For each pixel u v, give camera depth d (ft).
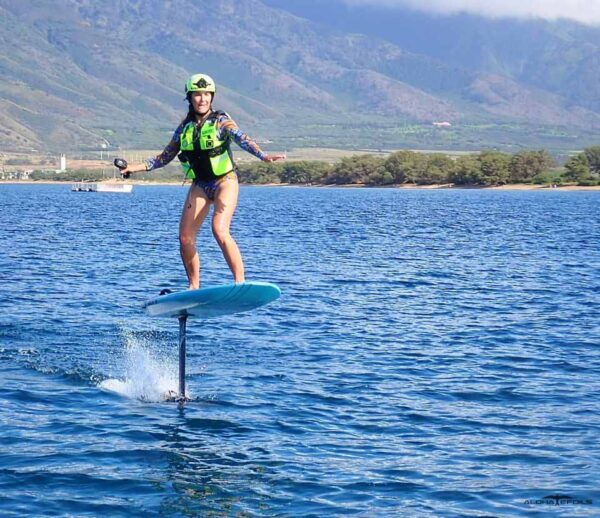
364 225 232.32
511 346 67.21
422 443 43.73
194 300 43.11
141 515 34.99
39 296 87.20
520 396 52.44
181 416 47.42
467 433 45.29
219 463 40.63
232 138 41.73
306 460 41.19
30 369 56.34
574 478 39.04
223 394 51.88
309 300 88.53
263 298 43.14
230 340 67.67
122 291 93.04
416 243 169.78
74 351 62.13
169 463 40.47
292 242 165.37
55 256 129.18
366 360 61.46
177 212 311.47
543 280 110.22
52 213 285.84
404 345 67.00
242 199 482.69
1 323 71.61
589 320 79.51
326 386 54.13
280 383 54.65
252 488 37.81
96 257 128.77
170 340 67.31
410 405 50.21
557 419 47.75
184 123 42.24
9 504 35.55
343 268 120.26
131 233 187.01
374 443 43.65
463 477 39.22
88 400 49.90
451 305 87.66
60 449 41.78
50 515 34.65
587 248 162.61
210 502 36.35
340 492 37.50
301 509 35.78
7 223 216.95
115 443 42.91
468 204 417.49
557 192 653.30
